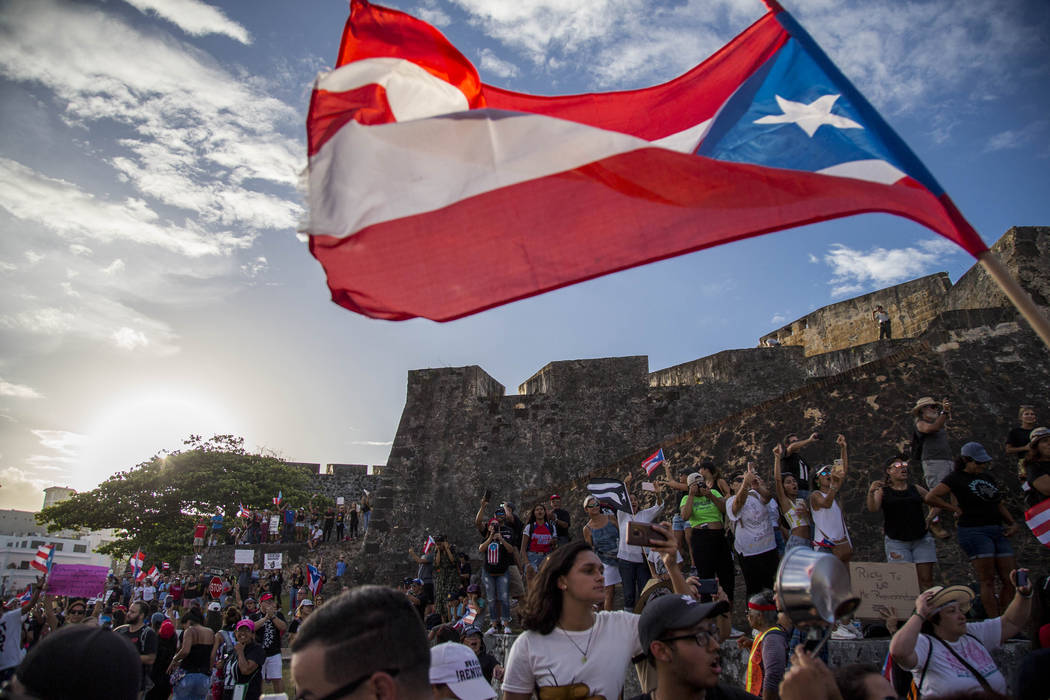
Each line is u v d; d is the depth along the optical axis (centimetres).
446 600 1424
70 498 3738
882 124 385
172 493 3656
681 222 386
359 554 1894
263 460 3822
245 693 909
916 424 1045
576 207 396
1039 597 499
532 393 2084
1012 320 1400
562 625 397
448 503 1908
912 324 2375
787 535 945
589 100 462
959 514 791
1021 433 923
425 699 224
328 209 385
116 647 222
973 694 312
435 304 388
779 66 441
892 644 456
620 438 1914
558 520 1254
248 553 2273
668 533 423
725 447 1412
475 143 406
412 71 428
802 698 236
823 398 1352
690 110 454
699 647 332
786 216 376
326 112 400
